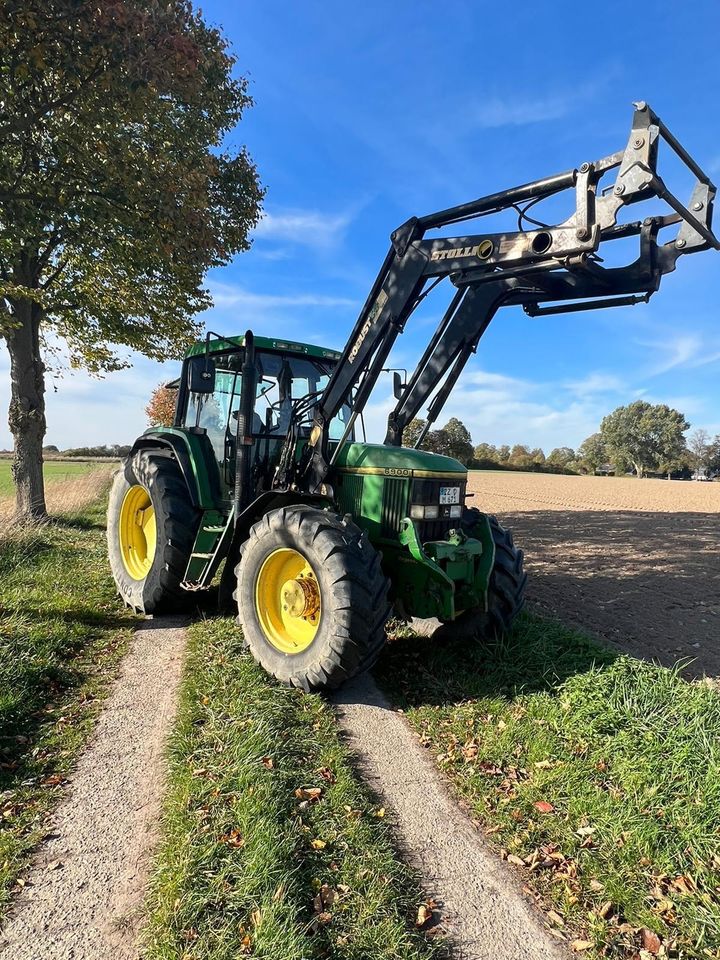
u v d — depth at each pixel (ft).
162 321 32.45
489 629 15.02
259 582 13.64
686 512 60.95
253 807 8.32
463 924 6.89
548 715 11.56
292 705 11.93
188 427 19.67
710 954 6.51
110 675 13.43
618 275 12.44
